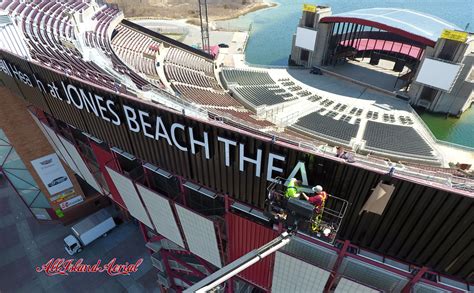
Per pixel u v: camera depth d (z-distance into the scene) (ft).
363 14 174.09
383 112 147.54
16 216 124.88
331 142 117.60
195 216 59.16
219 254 64.69
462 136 136.56
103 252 110.52
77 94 60.70
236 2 433.48
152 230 84.94
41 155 99.09
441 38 132.77
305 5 183.83
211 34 297.12
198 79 173.17
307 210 31.99
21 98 86.12
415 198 34.58
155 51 184.24
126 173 68.74
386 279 43.50
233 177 49.14
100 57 105.81
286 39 283.38
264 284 61.57
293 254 49.21
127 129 57.98
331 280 48.14
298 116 139.74
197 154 50.67
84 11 168.45
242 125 56.39
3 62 72.95
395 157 109.29
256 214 50.55
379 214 38.17
